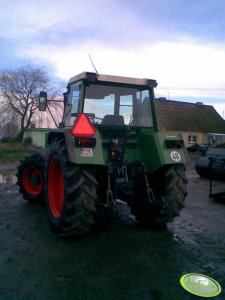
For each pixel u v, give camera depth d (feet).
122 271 10.46
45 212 17.89
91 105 15.20
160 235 14.08
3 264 10.89
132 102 15.97
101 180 14.38
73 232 13.08
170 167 14.49
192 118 102.27
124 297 8.92
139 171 14.78
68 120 16.69
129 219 16.56
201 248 12.58
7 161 53.36
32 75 111.14
